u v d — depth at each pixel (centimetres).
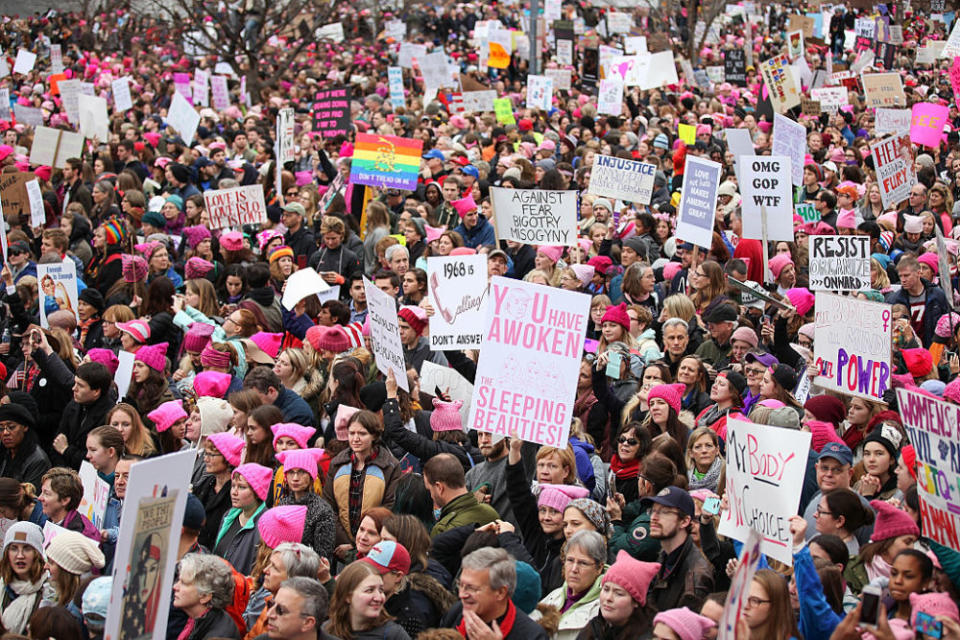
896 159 1617
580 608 659
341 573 621
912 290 1234
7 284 1358
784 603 569
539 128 2595
